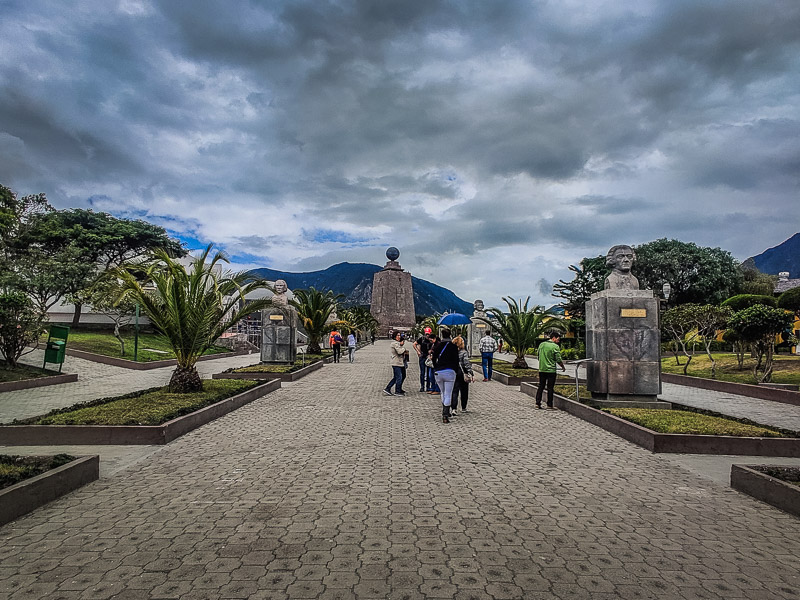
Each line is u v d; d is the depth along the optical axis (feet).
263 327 67.67
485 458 22.16
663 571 11.79
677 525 14.66
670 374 60.03
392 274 334.44
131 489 17.52
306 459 21.71
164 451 23.07
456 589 10.84
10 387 45.27
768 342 48.19
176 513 15.21
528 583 11.14
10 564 11.87
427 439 25.96
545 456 22.63
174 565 11.83
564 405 36.14
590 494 17.34
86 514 15.12
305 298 90.99
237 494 16.99
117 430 24.40
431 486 18.02
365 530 13.96
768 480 16.63
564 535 13.79
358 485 18.07
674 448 23.45
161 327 37.40
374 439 25.84
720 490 18.01
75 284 81.25
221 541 13.20
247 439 25.64
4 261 74.43
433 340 46.60
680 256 138.00
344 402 39.17
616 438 26.63
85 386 48.93
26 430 24.26
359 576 11.35
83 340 84.07
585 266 119.55
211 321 38.91
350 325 108.88
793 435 24.57
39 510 15.44
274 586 10.88
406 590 10.78
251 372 56.13
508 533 13.87
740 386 47.19
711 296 136.87
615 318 35.06
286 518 14.82
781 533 14.17
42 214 104.17
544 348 36.91
